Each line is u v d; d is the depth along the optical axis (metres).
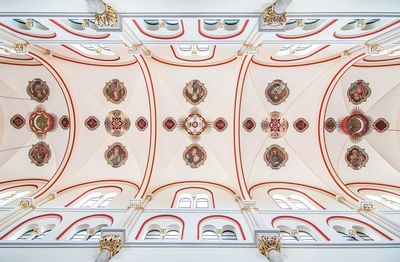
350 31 8.74
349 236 8.65
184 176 13.31
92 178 13.57
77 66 12.82
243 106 13.23
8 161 13.70
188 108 13.55
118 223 8.47
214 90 13.21
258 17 7.56
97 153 13.74
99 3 6.88
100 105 13.64
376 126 13.66
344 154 13.42
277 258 7.00
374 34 8.82
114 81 13.27
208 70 12.84
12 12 7.39
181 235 8.55
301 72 12.79
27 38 9.45
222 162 13.23
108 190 12.87
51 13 7.41
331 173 12.55
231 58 12.25
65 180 12.65
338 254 7.55
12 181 13.54
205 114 13.58
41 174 13.70
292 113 13.58
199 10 7.47
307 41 9.27
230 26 9.06
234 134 13.15
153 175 12.72
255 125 13.58
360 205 9.99
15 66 13.28
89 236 8.71
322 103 13.02
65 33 8.89
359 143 13.58
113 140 13.83
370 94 13.41
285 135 13.65
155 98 13.12
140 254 7.60
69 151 13.26
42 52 11.14
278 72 12.93
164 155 13.32
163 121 13.55
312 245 7.80
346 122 13.60
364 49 9.77
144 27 8.97
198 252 7.67
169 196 11.92
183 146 13.57
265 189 12.84
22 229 8.88
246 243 7.90
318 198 11.76
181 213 9.97
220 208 10.36
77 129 13.63
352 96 13.39
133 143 13.62
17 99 13.89
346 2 6.97
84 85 13.23
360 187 12.91
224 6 7.36
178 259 7.44
